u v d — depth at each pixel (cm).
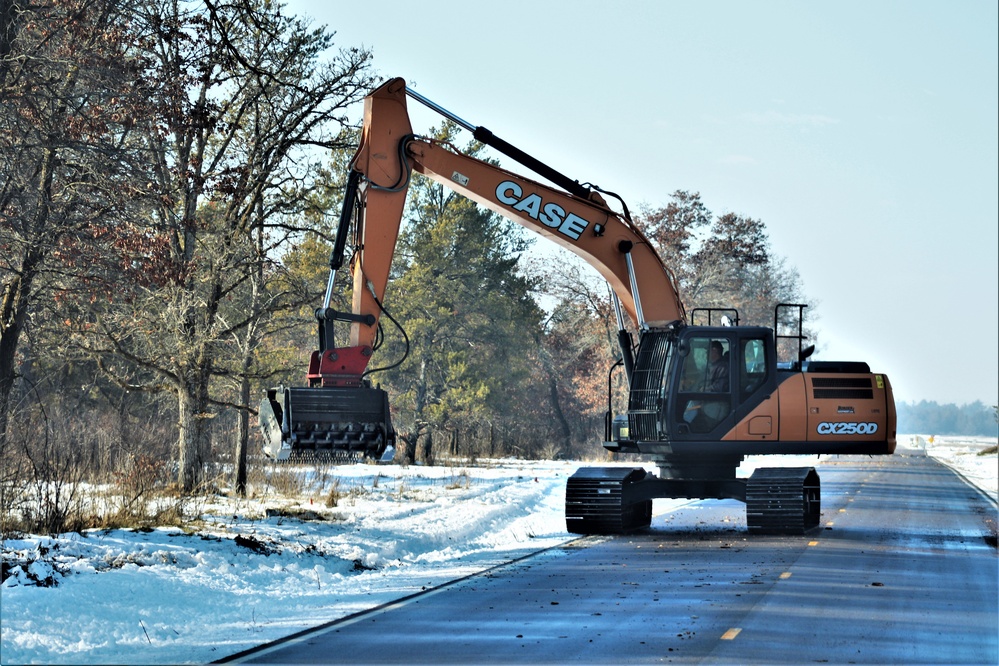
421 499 9812
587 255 7856
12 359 10062
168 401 12344
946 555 6756
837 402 7912
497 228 19925
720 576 5731
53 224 8706
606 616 4541
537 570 6000
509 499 10250
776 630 4253
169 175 9612
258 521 7356
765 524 7850
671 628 4284
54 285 9594
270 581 5400
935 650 3928
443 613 4616
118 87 8412
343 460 6284
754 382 7931
